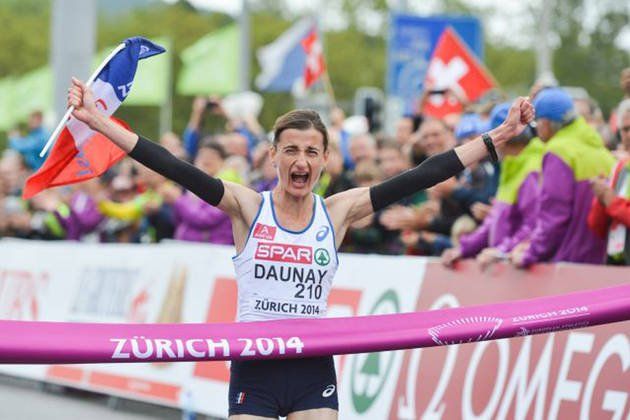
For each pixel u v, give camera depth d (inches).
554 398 390.9
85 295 674.8
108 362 292.2
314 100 951.6
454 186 517.3
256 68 3083.2
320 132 304.5
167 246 604.4
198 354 295.6
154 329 300.5
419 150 568.7
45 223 821.2
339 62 3225.9
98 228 775.7
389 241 584.4
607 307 317.7
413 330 311.0
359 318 313.1
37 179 315.3
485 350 420.8
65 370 677.9
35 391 705.0
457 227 507.8
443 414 432.5
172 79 3041.3
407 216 527.2
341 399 484.4
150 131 3075.8
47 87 1200.2
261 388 309.3
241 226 310.0
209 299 564.7
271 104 3021.7
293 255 306.7
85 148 317.4
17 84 1223.5
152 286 613.3
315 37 862.5
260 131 770.8
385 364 463.8
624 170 419.2
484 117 538.3
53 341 289.4
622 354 372.5
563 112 415.8
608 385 374.3
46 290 714.2
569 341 390.6
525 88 3073.3
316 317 310.3
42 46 3132.4
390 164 592.7
